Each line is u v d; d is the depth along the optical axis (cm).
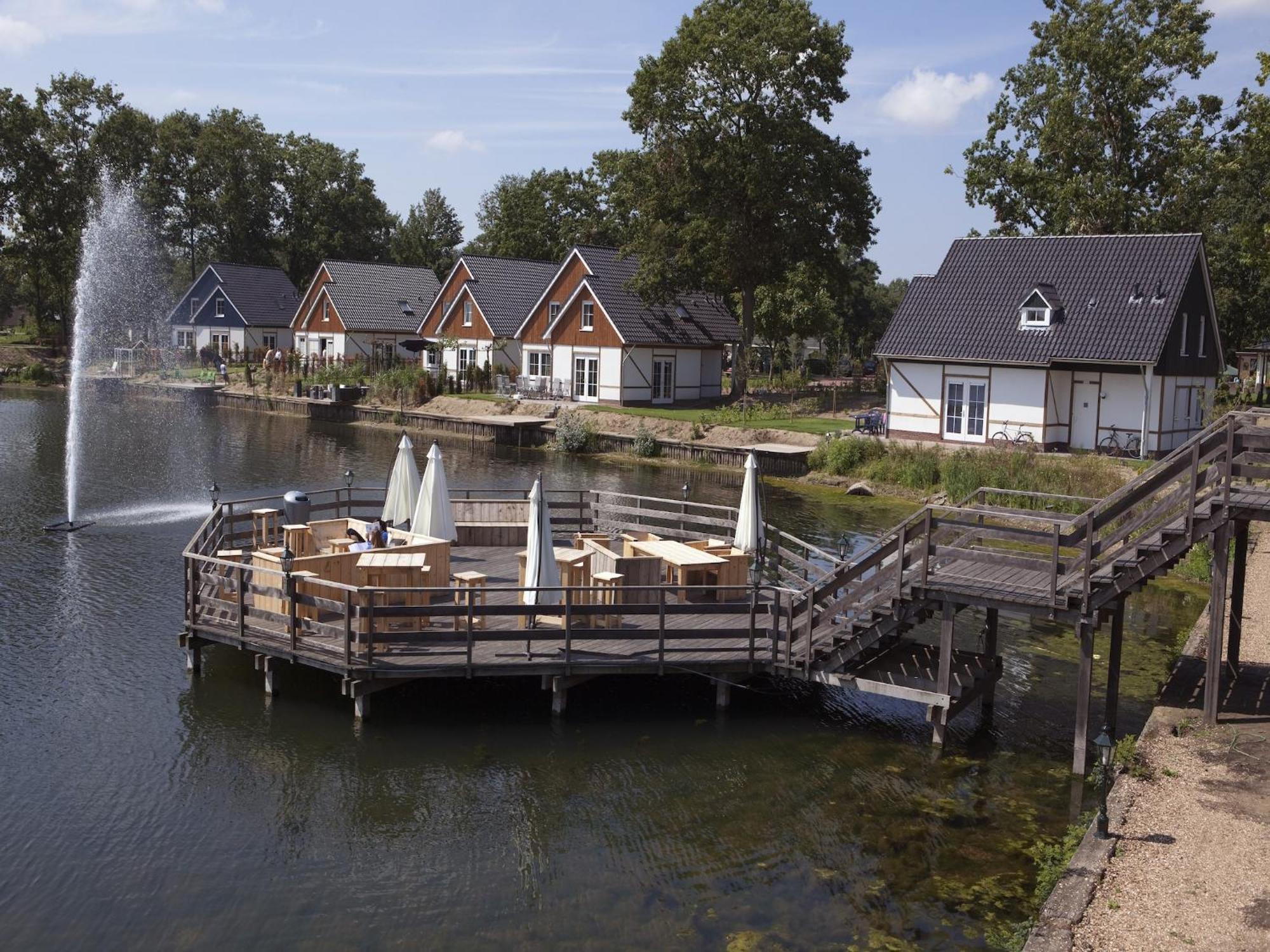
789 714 1517
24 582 2083
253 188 8750
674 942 973
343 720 1454
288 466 3750
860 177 5019
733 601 1748
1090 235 3866
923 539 1405
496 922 1007
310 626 1456
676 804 1242
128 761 1323
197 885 1062
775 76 4738
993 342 3731
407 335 7025
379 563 1544
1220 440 1302
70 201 7725
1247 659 1623
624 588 1422
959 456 3403
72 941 968
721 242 4897
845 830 1184
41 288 8238
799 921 1008
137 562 2261
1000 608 1349
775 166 4725
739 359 5253
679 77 4800
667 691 1591
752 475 1841
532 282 6350
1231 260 5091
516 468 3994
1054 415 3647
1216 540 1312
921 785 1297
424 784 1280
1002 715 1530
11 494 3044
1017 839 1162
